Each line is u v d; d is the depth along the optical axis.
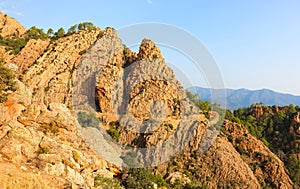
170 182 55.88
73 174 30.05
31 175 26.30
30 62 88.62
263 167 84.31
